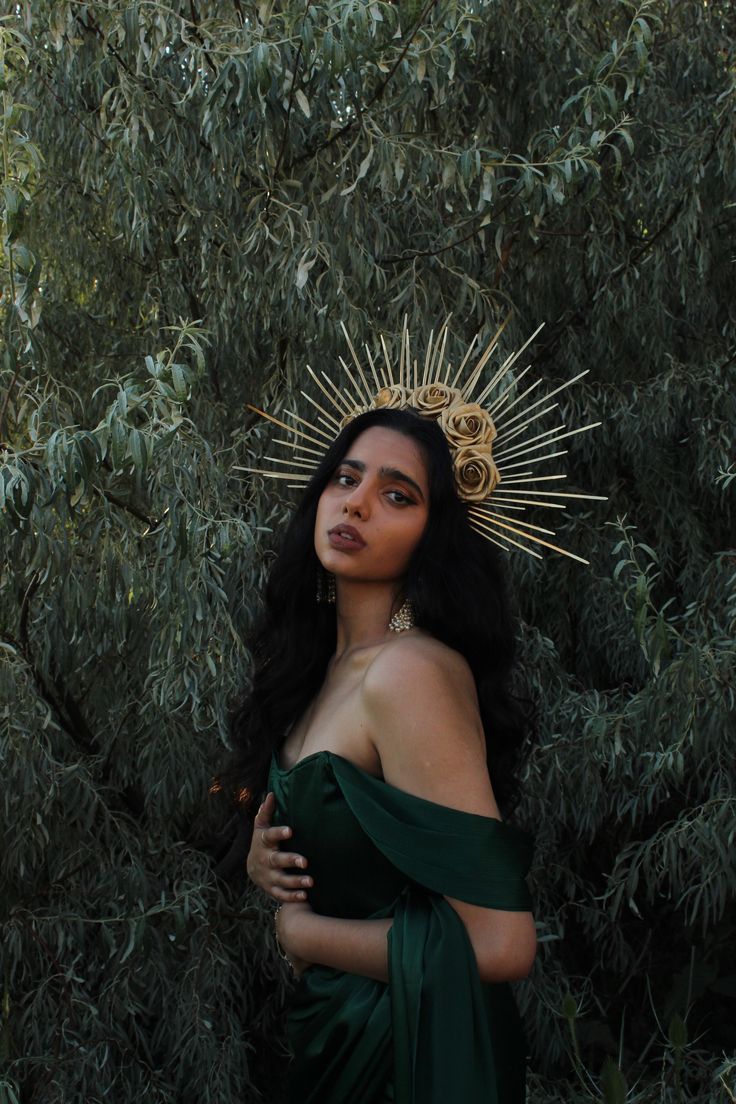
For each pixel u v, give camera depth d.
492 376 2.88
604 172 3.11
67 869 2.83
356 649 1.57
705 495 3.35
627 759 2.80
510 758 1.71
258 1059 3.14
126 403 2.08
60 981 2.76
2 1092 2.52
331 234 2.72
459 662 1.48
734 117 2.88
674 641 2.84
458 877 1.34
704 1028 3.17
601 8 3.20
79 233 3.16
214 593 2.40
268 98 2.54
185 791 2.82
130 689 2.89
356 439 1.60
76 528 2.59
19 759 2.53
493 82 3.18
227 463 2.87
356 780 1.41
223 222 2.79
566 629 3.30
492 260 3.10
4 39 2.35
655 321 3.10
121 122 2.66
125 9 2.57
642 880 3.22
